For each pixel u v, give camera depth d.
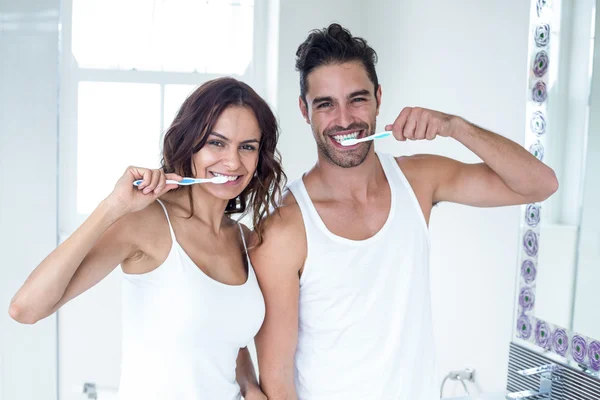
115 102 3.19
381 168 1.50
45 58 1.96
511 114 1.94
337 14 3.01
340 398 1.42
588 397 1.67
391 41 2.65
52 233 2.01
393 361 1.40
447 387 2.26
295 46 3.00
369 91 1.40
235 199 1.45
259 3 3.24
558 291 1.78
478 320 2.13
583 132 1.69
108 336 2.94
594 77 1.66
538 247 1.85
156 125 3.23
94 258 1.11
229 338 1.25
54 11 1.96
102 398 2.93
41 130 1.98
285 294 1.40
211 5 3.23
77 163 3.16
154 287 1.20
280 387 1.42
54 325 2.06
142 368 1.19
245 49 3.27
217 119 1.23
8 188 1.96
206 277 1.22
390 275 1.41
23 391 2.04
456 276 2.23
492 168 1.44
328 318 1.41
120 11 3.16
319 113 1.40
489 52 2.02
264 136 1.32
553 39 1.78
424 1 2.37
